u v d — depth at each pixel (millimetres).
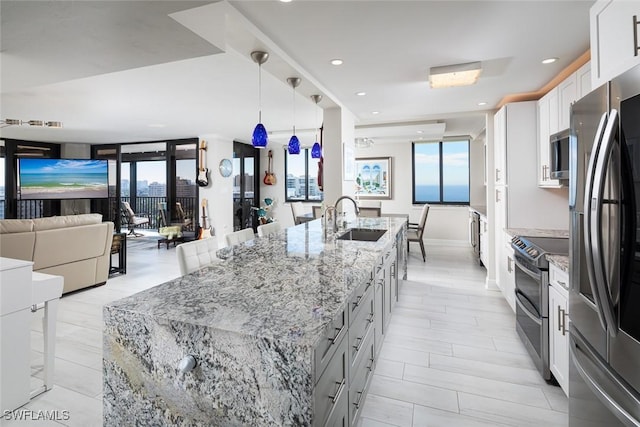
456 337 2865
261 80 3500
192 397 1058
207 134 7125
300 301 1242
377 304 2105
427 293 4027
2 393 1879
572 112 1574
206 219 7316
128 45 1946
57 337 2861
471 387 2158
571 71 2938
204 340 1034
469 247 7098
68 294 4055
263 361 968
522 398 2041
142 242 8148
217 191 7305
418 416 1892
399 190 7723
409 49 2465
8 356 1905
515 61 2715
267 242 2479
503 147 3629
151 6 1562
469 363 2447
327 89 3461
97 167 7914
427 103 4062
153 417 1112
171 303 1218
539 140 3420
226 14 1868
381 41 2334
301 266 1759
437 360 2494
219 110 4914
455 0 1827
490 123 4414
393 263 3004
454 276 4805
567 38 2301
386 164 7777
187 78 3449
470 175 7125
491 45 2406
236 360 998
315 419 953
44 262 3730
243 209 8539
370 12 1946
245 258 1947
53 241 3787
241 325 1032
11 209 7348
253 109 4852
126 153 9250
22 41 1894
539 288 2240
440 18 2020
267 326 1026
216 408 1029
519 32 2205
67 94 4035
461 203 7406
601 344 1297
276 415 960
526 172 3516
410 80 3182
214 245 2352
